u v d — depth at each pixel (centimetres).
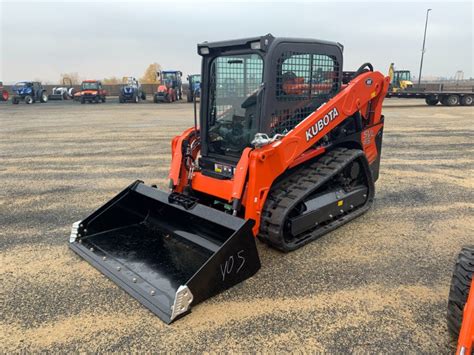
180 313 304
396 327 293
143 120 1703
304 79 417
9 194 631
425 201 571
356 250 417
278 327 295
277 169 386
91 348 277
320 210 438
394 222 492
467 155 889
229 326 297
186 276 352
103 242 420
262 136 371
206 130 448
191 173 448
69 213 541
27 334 292
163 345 278
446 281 356
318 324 298
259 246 428
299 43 399
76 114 2067
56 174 754
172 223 436
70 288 351
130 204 456
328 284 352
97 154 940
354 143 509
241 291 342
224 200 430
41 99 3381
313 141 420
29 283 360
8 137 1232
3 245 440
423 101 2986
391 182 671
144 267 369
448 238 446
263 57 377
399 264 387
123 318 309
